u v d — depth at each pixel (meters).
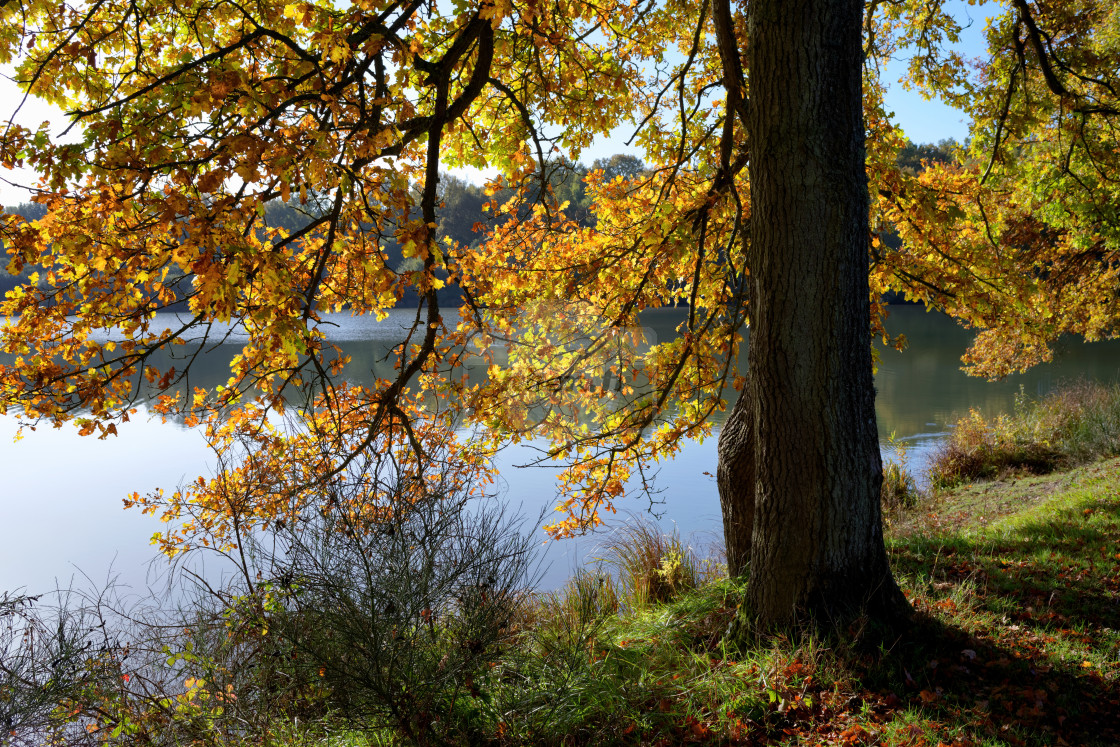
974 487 11.49
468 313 5.75
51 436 18.62
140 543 10.41
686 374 6.02
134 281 4.48
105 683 3.63
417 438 5.43
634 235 6.33
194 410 5.09
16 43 4.12
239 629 3.70
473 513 3.77
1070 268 12.68
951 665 3.85
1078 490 8.67
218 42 5.08
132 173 3.34
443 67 4.76
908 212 6.77
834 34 3.77
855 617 4.05
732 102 5.27
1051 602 4.65
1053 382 20.88
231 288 3.20
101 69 4.46
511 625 3.95
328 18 4.02
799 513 4.13
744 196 6.82
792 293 3.96
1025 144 9.38
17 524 11.34
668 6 7.10
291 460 4.86
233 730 3.46
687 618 5.06
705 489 12.18
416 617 3.30
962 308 7.07
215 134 3.71
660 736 3.46
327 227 4.98
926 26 7.88
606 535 7.73
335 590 3.29
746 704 3.67
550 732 3.42
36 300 4.34
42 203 3.79
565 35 6.00
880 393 20.48
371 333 39.31
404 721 3.21
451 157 6.80
